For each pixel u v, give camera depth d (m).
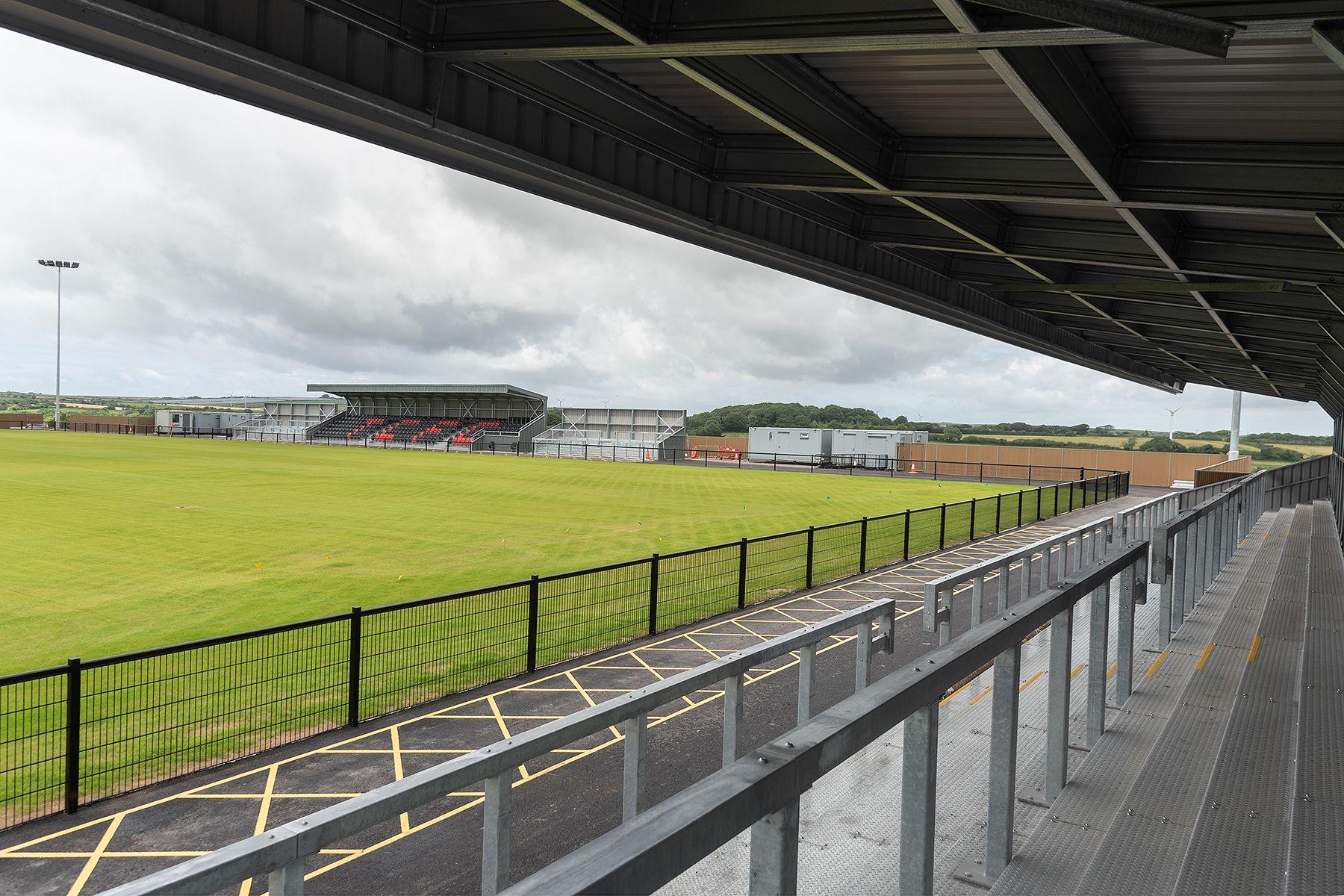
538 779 6.79
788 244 14.85
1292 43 6.43
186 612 12.08
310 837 1.57
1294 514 19.09
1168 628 6.54
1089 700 4.68
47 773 7.00
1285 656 5.94
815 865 5.05
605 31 7.85
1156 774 4.18
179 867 1.40
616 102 11.15
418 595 13.44
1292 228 11.23
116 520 21.53
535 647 10.05
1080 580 3.82
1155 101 8.20
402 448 79.38
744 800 1.56
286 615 12.02
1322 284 11.32
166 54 7.18
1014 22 6.21
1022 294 21.59
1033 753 5.97
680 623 12.42
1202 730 4.80
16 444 58.72
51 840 5.96
